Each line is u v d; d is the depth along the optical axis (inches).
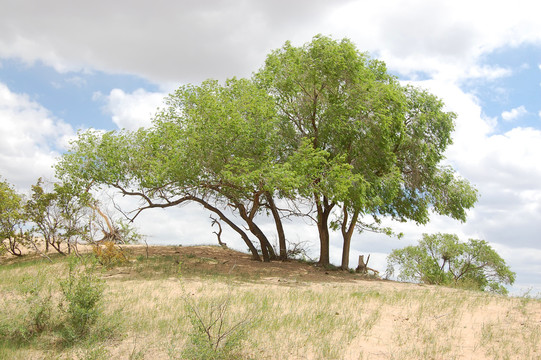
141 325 349.4
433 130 883.4
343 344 318.3
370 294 519.8
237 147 693.3
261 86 815.7
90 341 306.3
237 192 751.7
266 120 727.1
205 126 677.9
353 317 396.8
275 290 545.0
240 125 673.6
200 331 295.9
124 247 879.7
